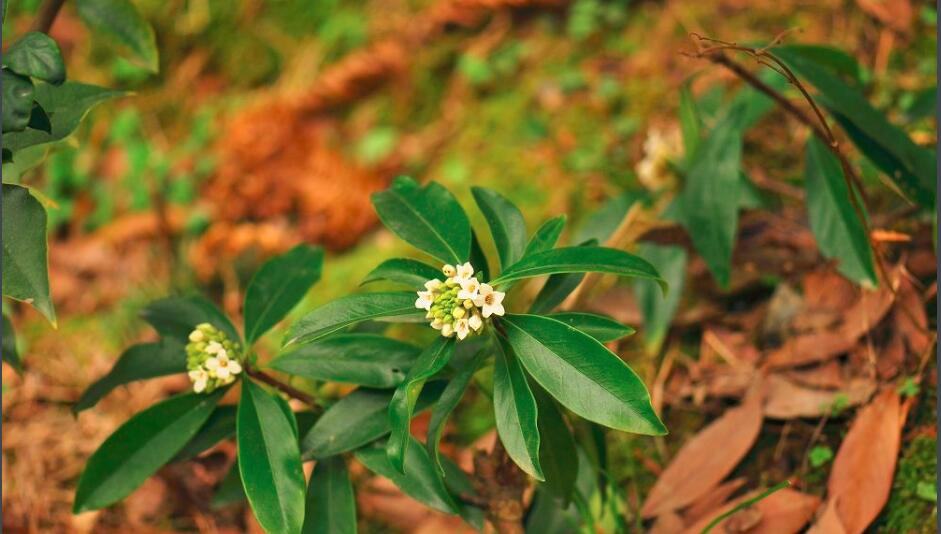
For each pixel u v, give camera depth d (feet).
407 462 1.93
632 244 2.53
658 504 2.23
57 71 1.65
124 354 2.03
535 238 1.86
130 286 3.07
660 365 2.53
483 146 3.13
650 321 2.48
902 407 2.21
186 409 1.96
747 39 3.09
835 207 2.27
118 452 1.92
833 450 2.24
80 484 1.90
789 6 3.13
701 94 2.88
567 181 2.96
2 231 1.72
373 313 1.76
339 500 1.94
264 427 1.87
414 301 1.79
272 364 1.94
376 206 1.91
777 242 2.53
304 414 2.02
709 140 2.29
